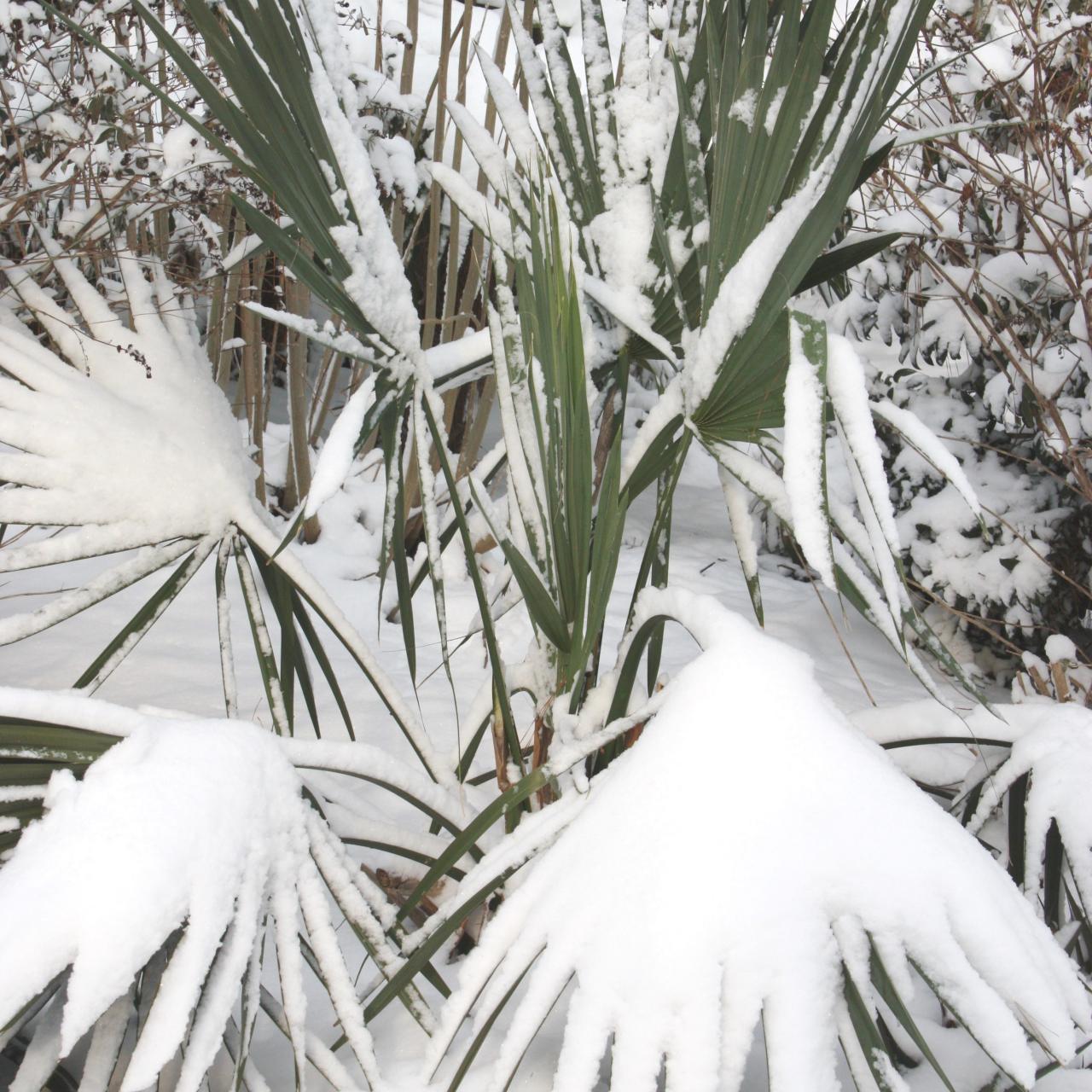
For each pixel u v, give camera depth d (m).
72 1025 1.33
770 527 5.04
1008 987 1.36
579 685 1.90
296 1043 1.51
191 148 2.50
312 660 3.27
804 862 1.39
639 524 5.33
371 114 4.13
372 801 2.43
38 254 2.50
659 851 1.41
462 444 4.77
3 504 1.85
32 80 2.64
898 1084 1.36
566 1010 1.86
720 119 1.72
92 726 1.57
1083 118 3.25
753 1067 1.80
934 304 3.69
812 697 1.51
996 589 3.70
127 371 2.08
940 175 3.77
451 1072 1.74
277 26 1.63
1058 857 1.70
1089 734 1.69
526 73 2.07
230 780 1.53
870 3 1.69
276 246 1.72
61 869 1.40
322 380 4.45
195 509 1.97
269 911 1.54
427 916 1.95
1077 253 3.29
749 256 1.67
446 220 4.63
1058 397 3.57
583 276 1.95
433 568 1.84
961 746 2.79
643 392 5.56
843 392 1.51
